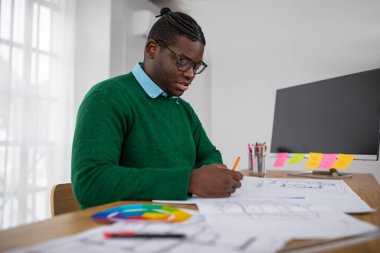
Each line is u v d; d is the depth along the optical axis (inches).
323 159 48.4
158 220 16.2
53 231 14.6
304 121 53.0
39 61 76.5
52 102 79.7
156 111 36.6
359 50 78.1
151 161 34.0
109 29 83.6
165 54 34.9
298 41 86.3
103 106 30.0
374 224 16.7
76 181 24.5
